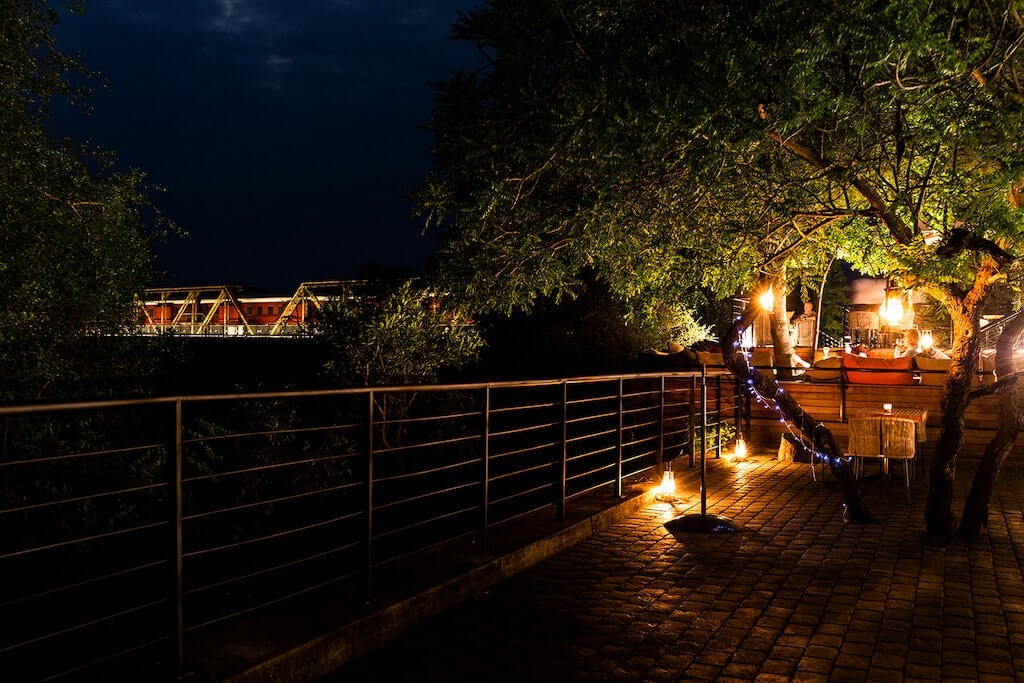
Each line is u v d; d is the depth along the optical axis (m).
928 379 12.55
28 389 8.02
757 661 4.28
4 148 6.76
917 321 24.06
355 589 4.87
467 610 5.07
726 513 8.08
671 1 5.45
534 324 18.14
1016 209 5.88
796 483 9.81
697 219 7.00
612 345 18.14
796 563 6.25
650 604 5.22
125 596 6.73
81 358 8.82
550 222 6.91
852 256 8.64
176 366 10.75
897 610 5.12
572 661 4.26
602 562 6.23
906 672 4.13
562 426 7.09
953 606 5.21
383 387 4.74
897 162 6.23
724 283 7.34
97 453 3.33
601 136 5.85
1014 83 5.59
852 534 7.22
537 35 5.93
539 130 6.18
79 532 7.77
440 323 12.49
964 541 6.98
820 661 4.27
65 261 7.54
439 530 9.30
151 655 3.77
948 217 7.14
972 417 12.08
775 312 15.59
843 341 26.42
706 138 5.53
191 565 7.76
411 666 4.17
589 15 5.96
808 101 5.22
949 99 5.33
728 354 8.07
